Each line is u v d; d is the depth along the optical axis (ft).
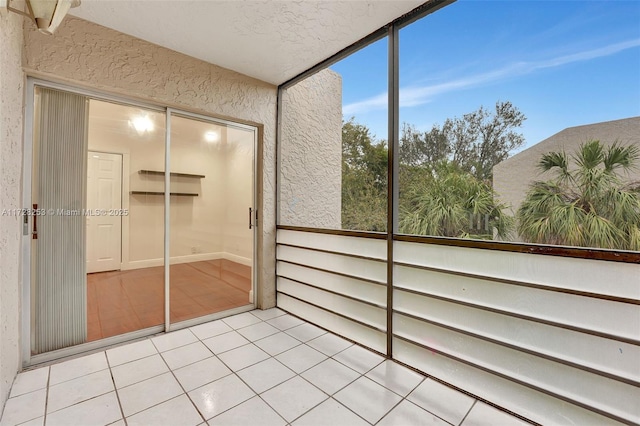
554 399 4.62
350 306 7.95
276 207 10.48
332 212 12.14
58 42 6.32
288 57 8.33
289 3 6.12
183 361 6.69
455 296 5.82
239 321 9.16
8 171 5.29
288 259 10.01
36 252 6.48
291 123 10.74
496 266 5.26
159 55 7.71
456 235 7.41
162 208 8.43
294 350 7.30
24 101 6.15
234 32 7.13
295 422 4.80
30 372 6.12
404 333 6.68
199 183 9.15
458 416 4.95
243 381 5.93
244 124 9.92
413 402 5.32
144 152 8.09
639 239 5.20
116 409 5.05
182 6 6.17
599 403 4.23
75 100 6.98
